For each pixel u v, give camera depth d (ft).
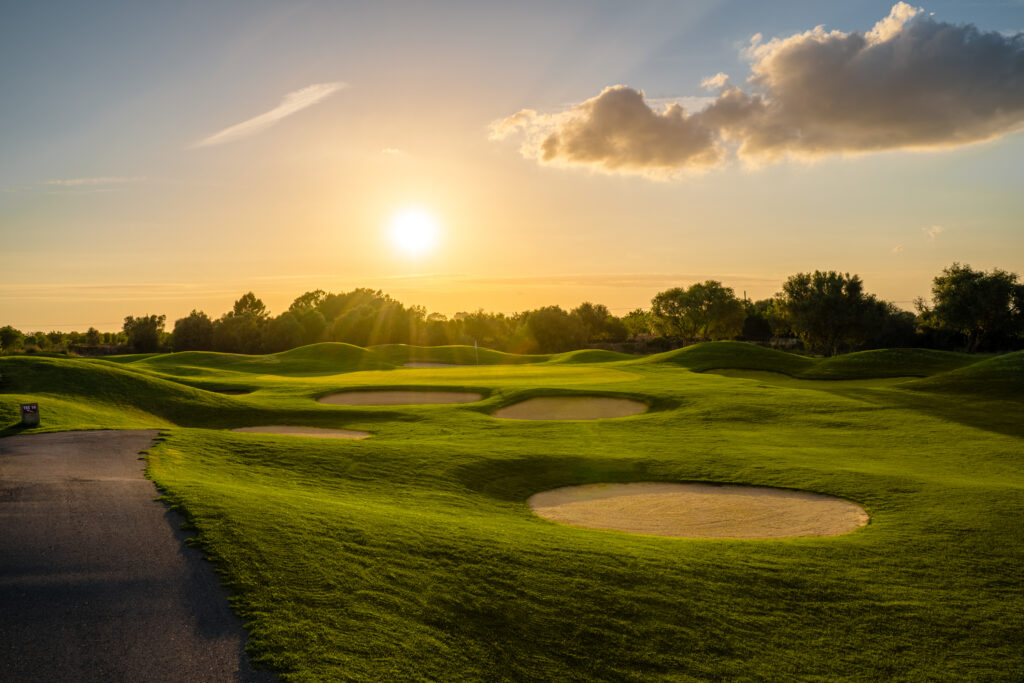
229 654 24.79
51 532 34.76
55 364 116.67
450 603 30.40
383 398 130.41
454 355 270.26
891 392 124.98
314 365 232.32
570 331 385.50
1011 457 72.23
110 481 45.42
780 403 109.29
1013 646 30.04
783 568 38.04
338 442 72.74
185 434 69.10
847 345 329.93
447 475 61.57
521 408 114.01
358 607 28.96
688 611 32.12
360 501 48.98
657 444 80.07
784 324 322.55
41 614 26.73
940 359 175.52
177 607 27.71
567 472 66.80
